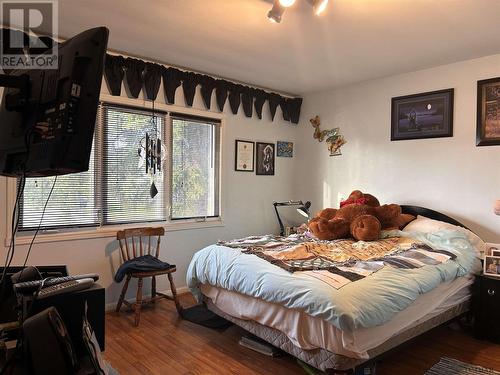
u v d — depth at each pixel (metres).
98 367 0.99
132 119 3.51
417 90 3.79
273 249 2.82
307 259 2.57
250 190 4.48
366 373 2.15
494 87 3.29
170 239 3.80
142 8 2.45
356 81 4.22
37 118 0.99
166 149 3.74
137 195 3.57
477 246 3.16
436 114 3.65
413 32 2.79
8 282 1.35
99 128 3.29
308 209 4.58
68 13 2.53
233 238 4.31
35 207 2.96
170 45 3.13
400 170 3.93
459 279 2.76
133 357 2.49
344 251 2.81
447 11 2.43
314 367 2.15
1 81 0.99
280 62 3.54
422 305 2.39
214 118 4.09
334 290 1.99
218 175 4.18
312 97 4.79
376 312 1.97
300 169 4.93
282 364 2.41
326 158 4.62
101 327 1.23
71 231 3.15
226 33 2.85
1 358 1.06
